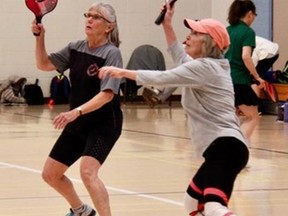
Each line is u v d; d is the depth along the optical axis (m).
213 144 5.12
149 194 8.10
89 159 5.93
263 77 18.38
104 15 6.06
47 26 22.33
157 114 18.88
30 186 8.62
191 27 5.30
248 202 7.73
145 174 9.48
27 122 16.58
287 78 18.34
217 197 4.90
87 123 6.05
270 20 20.19
